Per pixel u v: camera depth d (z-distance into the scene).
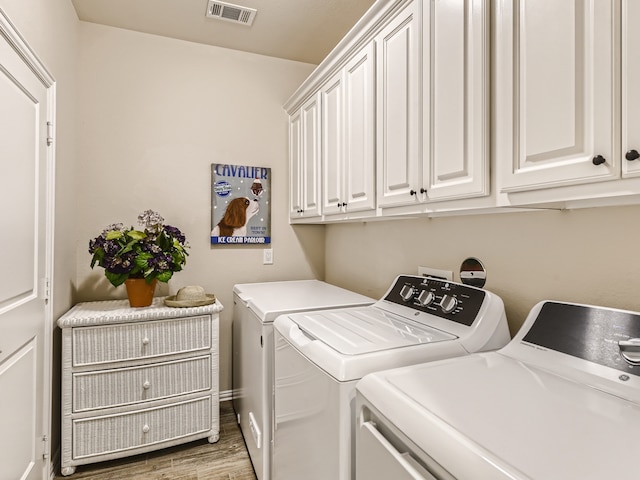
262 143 2.77
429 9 1.21
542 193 0.87
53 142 1.70
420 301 1.45
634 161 0.67
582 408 0.70
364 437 0.82
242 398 2.14
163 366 1.99
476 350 1.13
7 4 1.20
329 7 2.17
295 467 1.20
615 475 0.49
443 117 1.16
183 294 2.19
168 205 2.51
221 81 2.65
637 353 0.77
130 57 2.41
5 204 1.21
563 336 0.95
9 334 1.25
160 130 2.48
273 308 1.67
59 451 1.91
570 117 0.78
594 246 1.06
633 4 0.67
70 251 2.10
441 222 1.67
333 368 0.96
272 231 2.80
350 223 2.51
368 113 1.60
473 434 0.60
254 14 2.24
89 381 1.84
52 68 1.72
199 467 1.87
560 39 0.80
